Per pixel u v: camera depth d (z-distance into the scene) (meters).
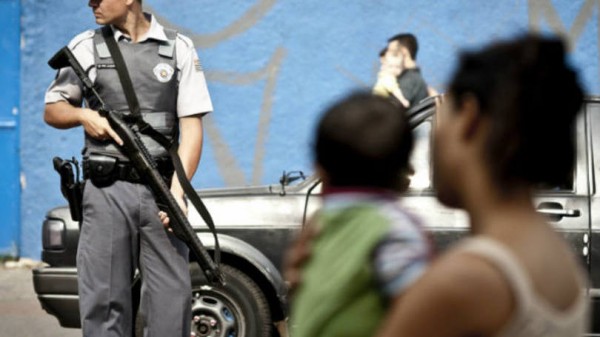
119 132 5.64
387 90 10.58
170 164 5.82
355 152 2.39
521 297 1.68
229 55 11.53
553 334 1.71
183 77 5.84
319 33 11.52
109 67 5.73
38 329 8.67
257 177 11.56
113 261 5.72
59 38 11.53
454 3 11.50
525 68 1.83
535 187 1.85
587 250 6.75
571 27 11.58
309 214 7.02
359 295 2.15
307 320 2.18
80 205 5.80
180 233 5.71
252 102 11.55
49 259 7.21
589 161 6.84
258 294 6.98
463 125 1.86
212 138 11.55
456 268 1.70
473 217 1.86
